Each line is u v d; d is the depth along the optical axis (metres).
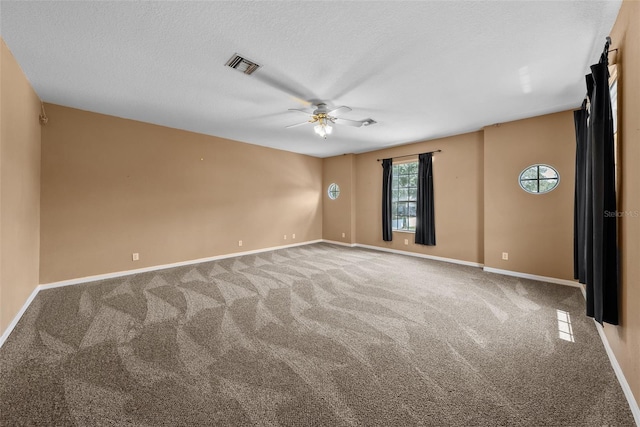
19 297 2.78
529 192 4.19
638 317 1.54
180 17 1.97
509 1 1.81
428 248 5.68
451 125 4.59
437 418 1.53
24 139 2.89
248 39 2.23
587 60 2.53
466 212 5.12
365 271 4.61
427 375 1.91
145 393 1.71
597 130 2.02
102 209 4.09
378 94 3.31
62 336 2.40
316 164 7.58
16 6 1.84
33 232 3.29
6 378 1.84
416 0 1.81
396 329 2.57
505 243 4.42
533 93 3.28
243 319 2.78
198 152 5.18
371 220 6.79
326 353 2.17
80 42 2.28
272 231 6.53
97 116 4.02
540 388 1.77
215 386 1.78
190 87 3.13
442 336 2.45
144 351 2.18
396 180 6.42
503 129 4.41
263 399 1.67
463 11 1.91
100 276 4.08
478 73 2.79
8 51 2.39
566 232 3.89
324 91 3.22
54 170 3.68
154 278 4.16
